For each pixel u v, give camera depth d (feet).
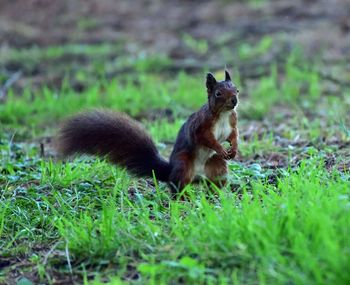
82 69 78.13
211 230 25.34
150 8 110.73
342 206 24.82
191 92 64.08
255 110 57.67
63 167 38.55
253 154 42.14
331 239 22.94
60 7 114.52
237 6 104.27
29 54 87.04
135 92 64.49
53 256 27.37
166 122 52.44
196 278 23.35
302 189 28.22
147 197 33.65
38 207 32.09
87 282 25.00
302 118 54.19
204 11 104.68
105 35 97.81
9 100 62.85
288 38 84.53
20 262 27.84
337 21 90.17
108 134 34.88
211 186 34.50
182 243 25.75
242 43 86.07
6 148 45.50
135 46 89.92
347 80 68.49
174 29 97.91
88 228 28.32
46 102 62.59
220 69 75.51
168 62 79.15
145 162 35.12
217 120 33.42
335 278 21.04
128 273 25.39
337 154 39.22
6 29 99.91
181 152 34.14
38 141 50.72
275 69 70.95
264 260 22.71
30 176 37.73
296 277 21.65
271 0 104.27
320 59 75.82
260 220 24.91
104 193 34.37
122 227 27.96
